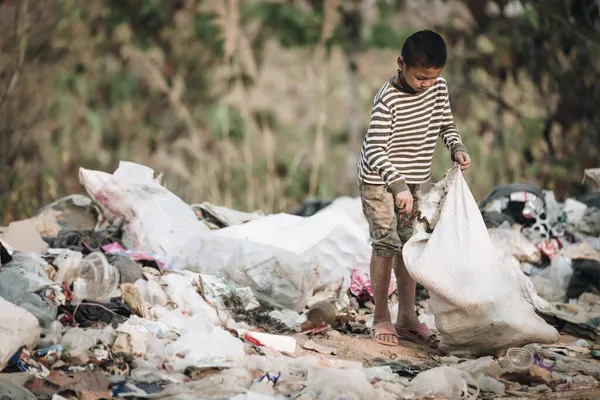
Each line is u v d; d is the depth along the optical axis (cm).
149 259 1318
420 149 1191
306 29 3294
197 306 1183
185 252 1391
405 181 1151
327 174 3350
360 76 3497
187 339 1065
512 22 2495
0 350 954
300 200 3131
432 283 1116
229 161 3148
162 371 1013
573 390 1029
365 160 1176
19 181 2441
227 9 3206
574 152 2509
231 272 1320
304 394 950
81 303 1120
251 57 3064
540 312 1350
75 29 3141
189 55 3350
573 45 2434
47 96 2988
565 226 1606
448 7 3195
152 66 3231
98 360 1012
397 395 987
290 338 1137
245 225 1516
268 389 966
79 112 3178
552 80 2491
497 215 1583
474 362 1066
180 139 3228
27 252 1271
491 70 2548
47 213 1595
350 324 1311
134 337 1040
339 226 1463
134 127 3356
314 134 3497
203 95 3384
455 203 1144
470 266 1113
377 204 1196
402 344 1228
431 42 1095
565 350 1208
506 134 2677
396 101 1152
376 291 1230
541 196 1603
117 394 948
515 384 1046
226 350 1059
